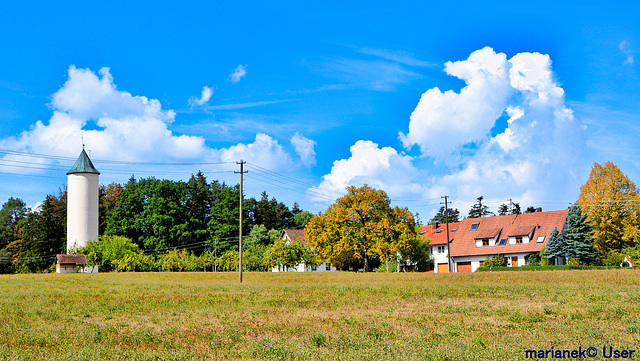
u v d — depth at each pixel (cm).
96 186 9094
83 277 5369
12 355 1159
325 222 6456
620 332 1328
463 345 1185
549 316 1656
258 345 1223
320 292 2798
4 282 4428
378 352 1120
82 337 1373
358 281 3959
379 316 1738
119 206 9788
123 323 1645
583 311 1741
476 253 7925
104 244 8269
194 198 11231
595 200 7400
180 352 1170
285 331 1443
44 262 9331
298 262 8125
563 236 7306
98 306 2162
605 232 7262
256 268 9044
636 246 6494
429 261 8125
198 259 8650
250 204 11944
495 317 1677
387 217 6225
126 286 3634
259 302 2261
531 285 2977
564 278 3509
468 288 2866
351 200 6356
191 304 2219
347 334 1368
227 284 3772
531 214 8000
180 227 9669
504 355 1079
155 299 2445
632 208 7112
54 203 10662
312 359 1073
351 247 6200
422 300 2275
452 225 9269
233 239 10256
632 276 3497
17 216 12369
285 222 13200
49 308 2097
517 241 7638
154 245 9488
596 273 3950
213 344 1260
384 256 6072
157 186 9744
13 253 10331
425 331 1380
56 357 1130
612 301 2027
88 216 8931
